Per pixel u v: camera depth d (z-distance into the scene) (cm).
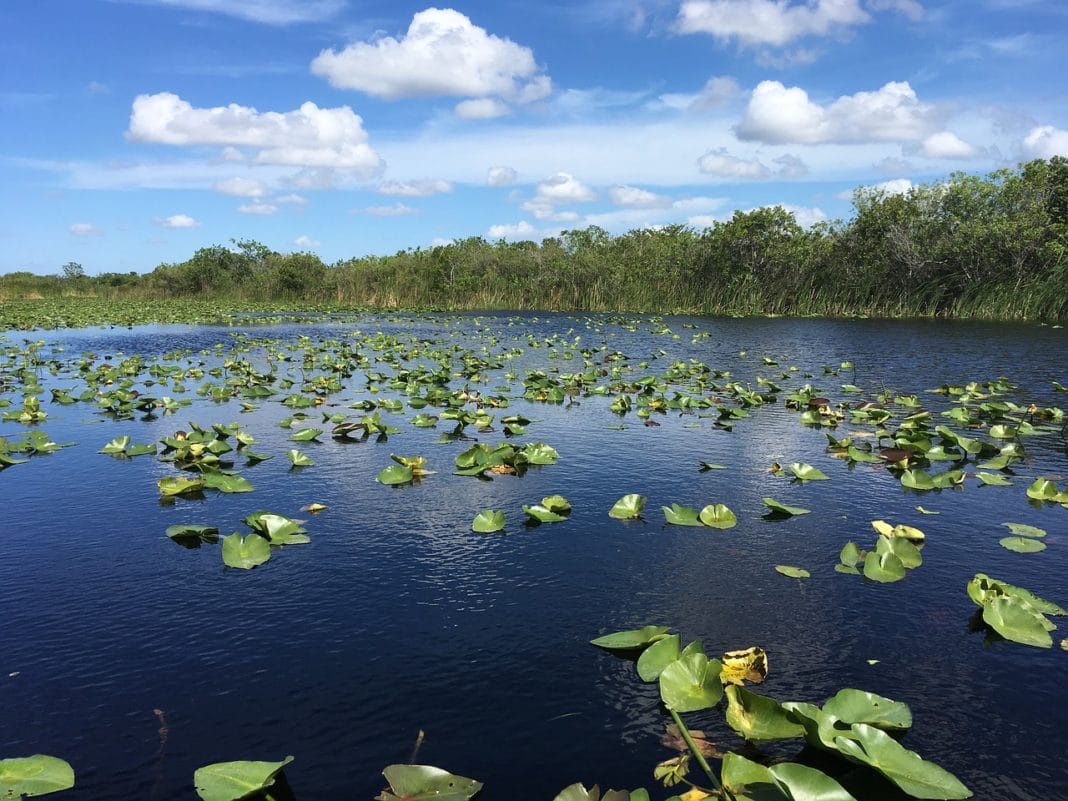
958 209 2542
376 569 425
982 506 531
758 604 379
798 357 1455
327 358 1365
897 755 246
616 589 396
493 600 385
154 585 406
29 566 432
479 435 757
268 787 247
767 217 2811
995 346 1608
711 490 571
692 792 235
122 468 639
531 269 3447
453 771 256
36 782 239
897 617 365
